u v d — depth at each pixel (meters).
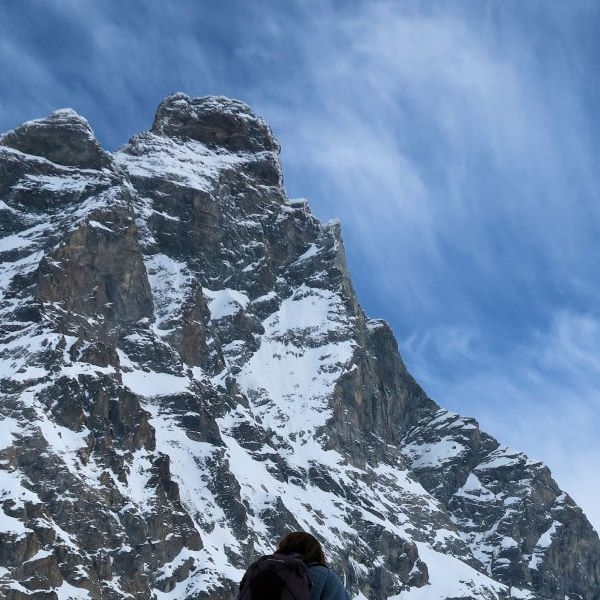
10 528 188.25
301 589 15.47
